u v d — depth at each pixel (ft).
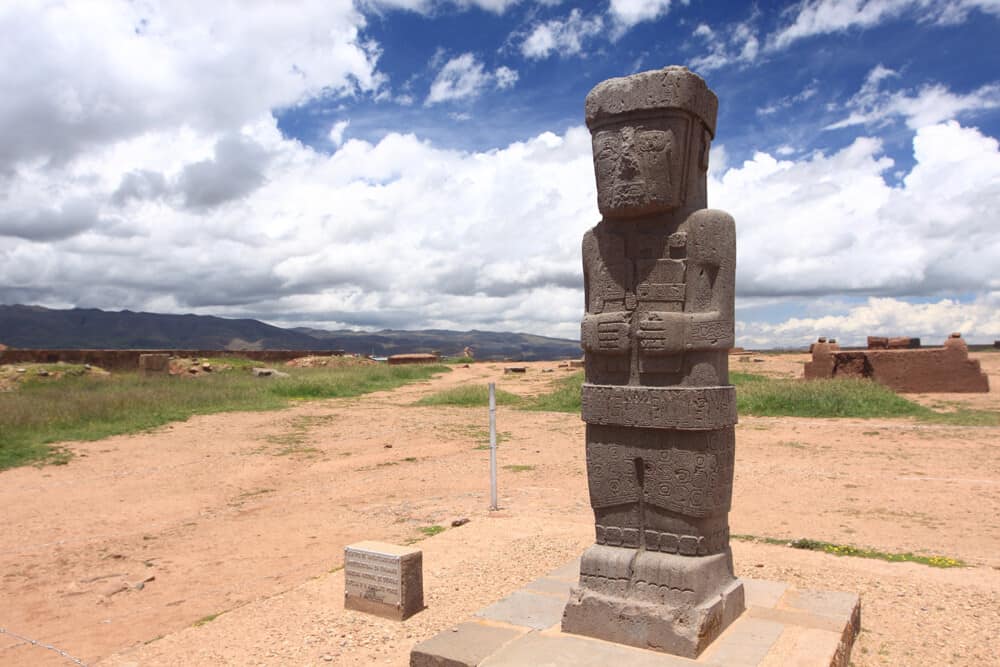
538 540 29.22
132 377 97.66
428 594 23.85
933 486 38.01
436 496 39.34
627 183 18.38
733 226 18.51
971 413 63.46
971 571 24.57
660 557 18.28
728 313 18.35
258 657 19.57
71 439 53.31
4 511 36.37
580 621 18.34
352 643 20.31
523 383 105.60
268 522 35.12
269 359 146.10
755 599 20.42
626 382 19.19
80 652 21.15
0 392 77.41
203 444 53.67
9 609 24.70
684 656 16.81
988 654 18.25
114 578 27.43
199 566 28.86
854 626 19.48
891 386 81.10
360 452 52.19
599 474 19.36
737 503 35.81
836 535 29.73
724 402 18.37
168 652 20.04
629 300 19.10
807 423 59.98
